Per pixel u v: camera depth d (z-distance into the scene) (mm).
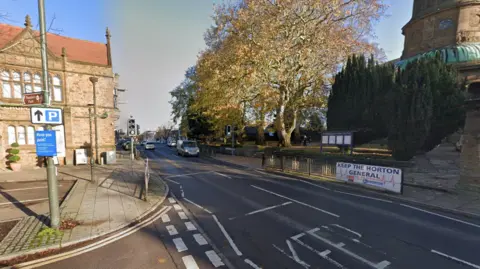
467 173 8664
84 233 5426
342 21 20047
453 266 4098
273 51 18000
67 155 18141
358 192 9625
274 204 7918
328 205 7781
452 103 11945
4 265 4168
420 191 9258
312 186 10875
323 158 14930
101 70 19828
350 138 14062
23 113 16359
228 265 4168
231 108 22188
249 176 13727
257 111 25109
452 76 12539
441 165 11352
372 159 12828
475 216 6555
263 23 18281
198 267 4113
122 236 5418
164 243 5059
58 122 5414
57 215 5613
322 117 28625
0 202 8078
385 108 14516
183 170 16297
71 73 18422
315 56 20141
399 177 8977
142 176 13516
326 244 4945
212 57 22391
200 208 7570
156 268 4086
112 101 20500
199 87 29109
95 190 9805
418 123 11562
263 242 5062
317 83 22938
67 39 21141
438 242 5035
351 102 16906
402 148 12156
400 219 6449
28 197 8828
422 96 11477
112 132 20531
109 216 6613
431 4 26109
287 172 14617
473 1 22984
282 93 22281
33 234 5297
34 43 16734
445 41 24688
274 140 43500
